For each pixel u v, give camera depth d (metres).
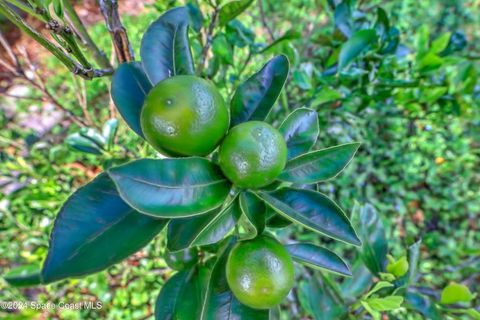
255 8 0.83
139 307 0.59
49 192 0.47
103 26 0.87
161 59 0.23
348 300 0.41
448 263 0.63
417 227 0.69
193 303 0.25
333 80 0.42
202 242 0.18
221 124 0.17
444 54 0.43
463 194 0.71
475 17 0.92
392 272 0.31
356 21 0.43
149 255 0.57
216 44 0.38
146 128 0.17
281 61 0.23
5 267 0.61
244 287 0.18
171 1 0.38
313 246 0.24
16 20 0.17
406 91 0.46
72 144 0.38
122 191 0.15
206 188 0.18
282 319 0.54
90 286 0.57
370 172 0.72
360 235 0.34
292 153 0.23
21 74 0.40
